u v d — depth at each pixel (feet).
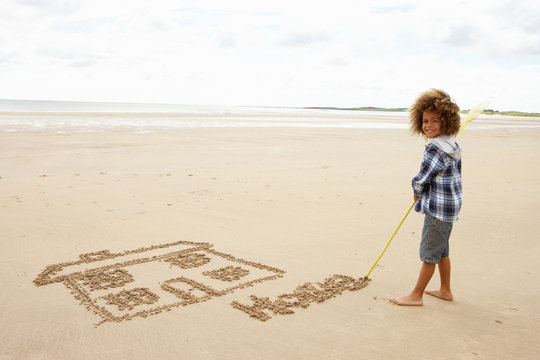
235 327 10.19
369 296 12.12
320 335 9.89
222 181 29.60
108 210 21.25
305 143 58.23
